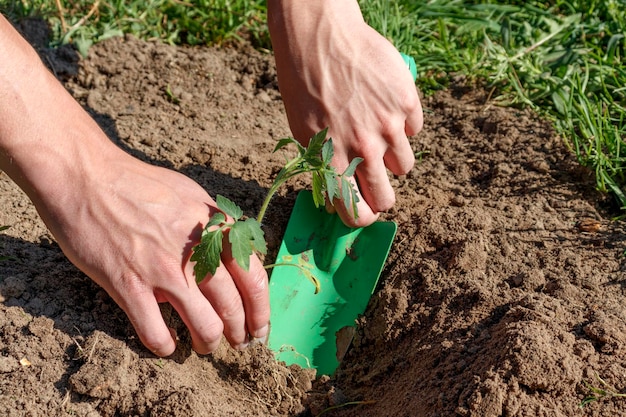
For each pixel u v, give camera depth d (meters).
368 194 0.92
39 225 0.96
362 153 0.90
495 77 1.17
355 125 0.90
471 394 0.83
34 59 0.82
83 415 0.83
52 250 0.94
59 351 0.85
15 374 0.83
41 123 0.81
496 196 1.03
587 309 0.89
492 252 0.95
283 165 1.06
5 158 0.81
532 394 0.83
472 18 1.24
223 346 0.90
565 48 1.19
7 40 0.81
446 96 1.17
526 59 1.18
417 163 1.08
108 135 1.07
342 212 0.92
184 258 0.82
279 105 1.16
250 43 1.25
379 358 0.93
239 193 1.01
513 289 0.92
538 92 1.15
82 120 0.83
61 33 1.21
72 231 0.82
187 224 0.82
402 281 0.95
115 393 0.83
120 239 0.82
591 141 1.05
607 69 1.14
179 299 0.82
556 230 0.98
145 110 1.13
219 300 0.83
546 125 1.11
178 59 1.20
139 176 0.83
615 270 0.93
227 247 0.83
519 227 0.98
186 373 0.87
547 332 0.86
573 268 0.93
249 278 0.84
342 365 0.94
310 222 0.98
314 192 0.87
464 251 0.95
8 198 0.98
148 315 0.82
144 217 0.82
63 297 0.89
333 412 0.90
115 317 0.88
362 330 0.95
